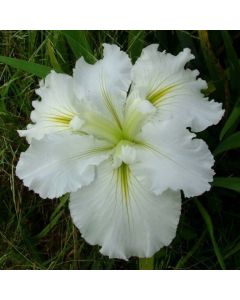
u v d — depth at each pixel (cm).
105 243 22
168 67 25
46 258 33
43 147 23
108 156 23
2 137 33
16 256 32
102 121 24
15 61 29
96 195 23
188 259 30
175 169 21
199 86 25
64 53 32
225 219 30
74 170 23
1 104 32
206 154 21
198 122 23
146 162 22
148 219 22
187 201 29
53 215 30
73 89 25
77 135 24
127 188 23
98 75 25
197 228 30
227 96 28
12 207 33
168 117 23
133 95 24
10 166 33
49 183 22
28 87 33
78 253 31
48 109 25
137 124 23
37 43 34
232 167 30
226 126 26
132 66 25
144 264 26
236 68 29
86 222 22
